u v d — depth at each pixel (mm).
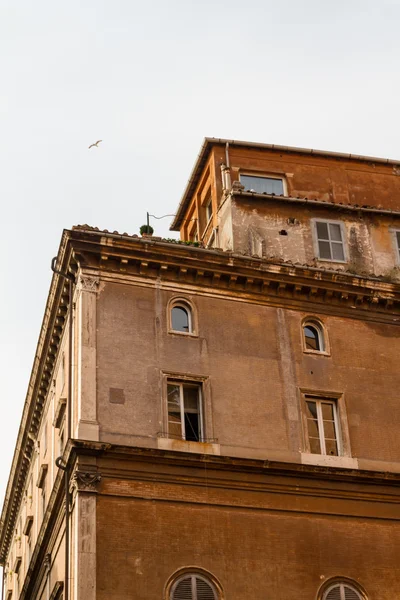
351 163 46812
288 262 40188
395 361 40562
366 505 36781
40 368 45406
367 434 38531
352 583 35250
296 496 36156
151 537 33781
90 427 35000
